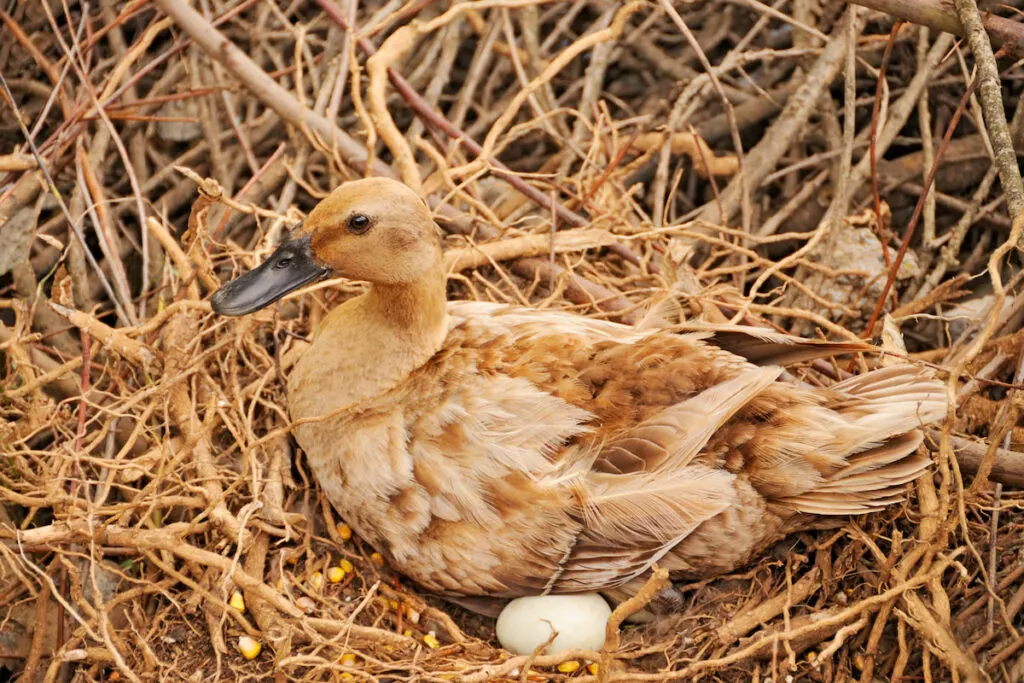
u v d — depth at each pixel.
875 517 6.76
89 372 7.52
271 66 9.70
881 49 9.29
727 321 7.80
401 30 8.13
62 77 7.82
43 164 7.05
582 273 8.23
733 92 9.63
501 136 9.56
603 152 9.43
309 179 9.08
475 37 10.19
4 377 7.73
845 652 6.38
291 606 6.08
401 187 6.49
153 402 6.88
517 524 6.31
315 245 6.45
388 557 6.79
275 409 7.24
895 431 6.40
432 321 6.68
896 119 8.62
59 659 6.03
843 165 7.74
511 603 6.54
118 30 9.06
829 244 7.89
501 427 6.35
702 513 6.25
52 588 5.97
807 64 9.15
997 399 7.61
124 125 9.08
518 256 7.91
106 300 8.77
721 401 6.17
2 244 7.97
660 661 6.42
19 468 6.69
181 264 7.61
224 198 7.25
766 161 8.68
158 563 6.39
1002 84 9.06
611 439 6.31
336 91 8.20
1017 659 6.00
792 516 6.60
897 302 8.27
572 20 10.15
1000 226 8.54
